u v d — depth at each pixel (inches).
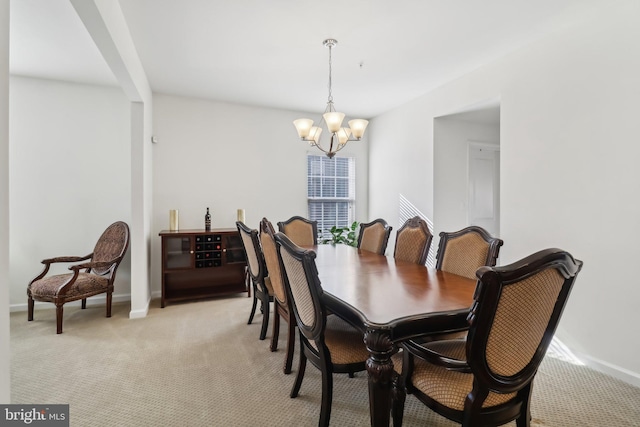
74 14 95.0
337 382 86.1
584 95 97.8
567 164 102.2
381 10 94.9
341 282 79.0
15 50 117.6
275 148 191.3
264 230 99.2
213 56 124.1
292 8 93.8
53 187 147.5
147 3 91.0
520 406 53.0
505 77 122.8
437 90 157.6
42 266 145.9
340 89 160.1
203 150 175.0
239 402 76.3
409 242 113.2
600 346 93.4
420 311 58.1
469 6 92.9
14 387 81.9
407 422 70.0
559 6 92.4
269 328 124.6
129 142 158.1
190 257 156.9
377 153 206.2
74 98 149.7
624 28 88.5
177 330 121.0
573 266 45.6
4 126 38.3
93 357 98.5
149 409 73.4
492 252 82.7
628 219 88.0
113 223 152.2
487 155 177.0
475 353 44.4
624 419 70.6
